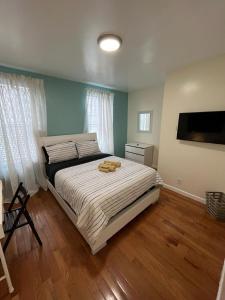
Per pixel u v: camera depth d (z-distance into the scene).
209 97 2.15
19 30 1.43
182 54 1.94
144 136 4.20
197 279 1.28
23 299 1.14
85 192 1.61
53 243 1.65
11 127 2.38
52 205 2.37
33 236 1.75
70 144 2.92
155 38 1.57
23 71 2.52
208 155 2.28
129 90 4.15
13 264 1.41
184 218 2.07
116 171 2.21
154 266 1.39
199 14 1.21
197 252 1.54
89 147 3.10
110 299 1.14
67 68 2.44
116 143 4.46
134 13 1.20
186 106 2.43
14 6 1.12
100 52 1.89
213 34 1.49
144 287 1.22
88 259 1.46
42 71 2.59
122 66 2.36
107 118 3.85
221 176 2.18
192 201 2.49
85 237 1.57
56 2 1.09
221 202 2.11
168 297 1.16
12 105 2.33
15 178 2.46
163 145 2.88
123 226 1.78
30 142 2.66
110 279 1.28
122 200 1.72
